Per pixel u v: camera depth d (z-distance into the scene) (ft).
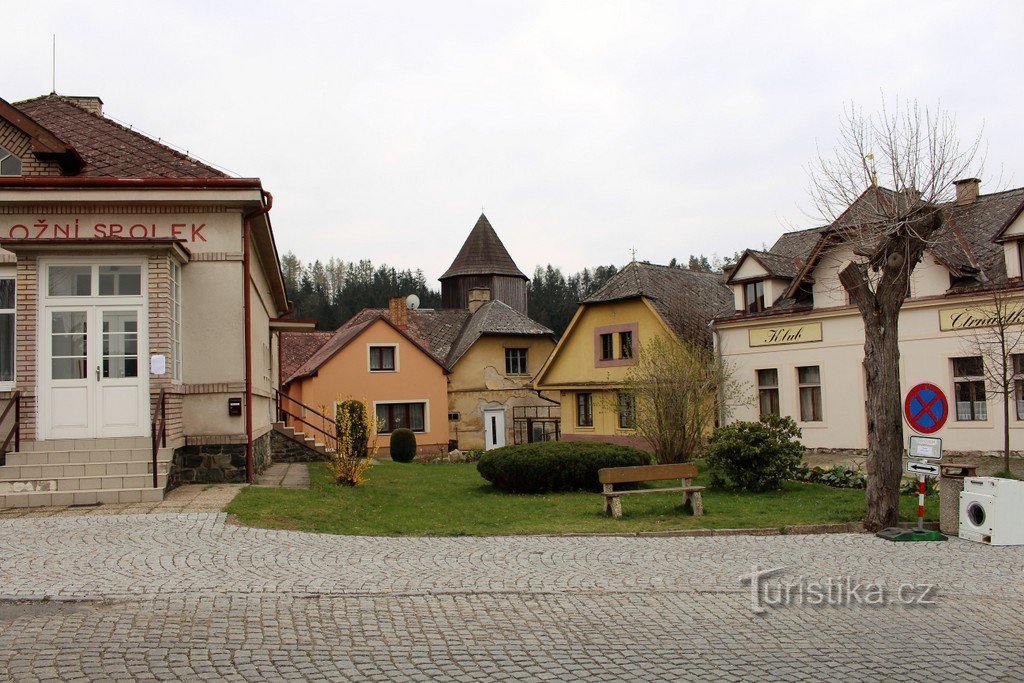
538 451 59.31
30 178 52.70
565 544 39.17
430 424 135.13
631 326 113.19
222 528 38.73
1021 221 74.95
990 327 72.38
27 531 37.47
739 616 27.37
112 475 47.47
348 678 20.81
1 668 20.72
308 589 28.99
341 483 58.80
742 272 100.27
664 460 76.59
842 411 89.86
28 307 50.29
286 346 151.94
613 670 21.89
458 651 23.20
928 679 21.57
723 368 94.48
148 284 51.19
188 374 55.21
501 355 151.12
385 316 134.31
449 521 45.27
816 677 21.59
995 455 77.61
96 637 23.34
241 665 21.43
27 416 49.96
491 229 202.18
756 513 48.91
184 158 60.03
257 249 67.87
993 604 29.60
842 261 89.45
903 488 55.57
